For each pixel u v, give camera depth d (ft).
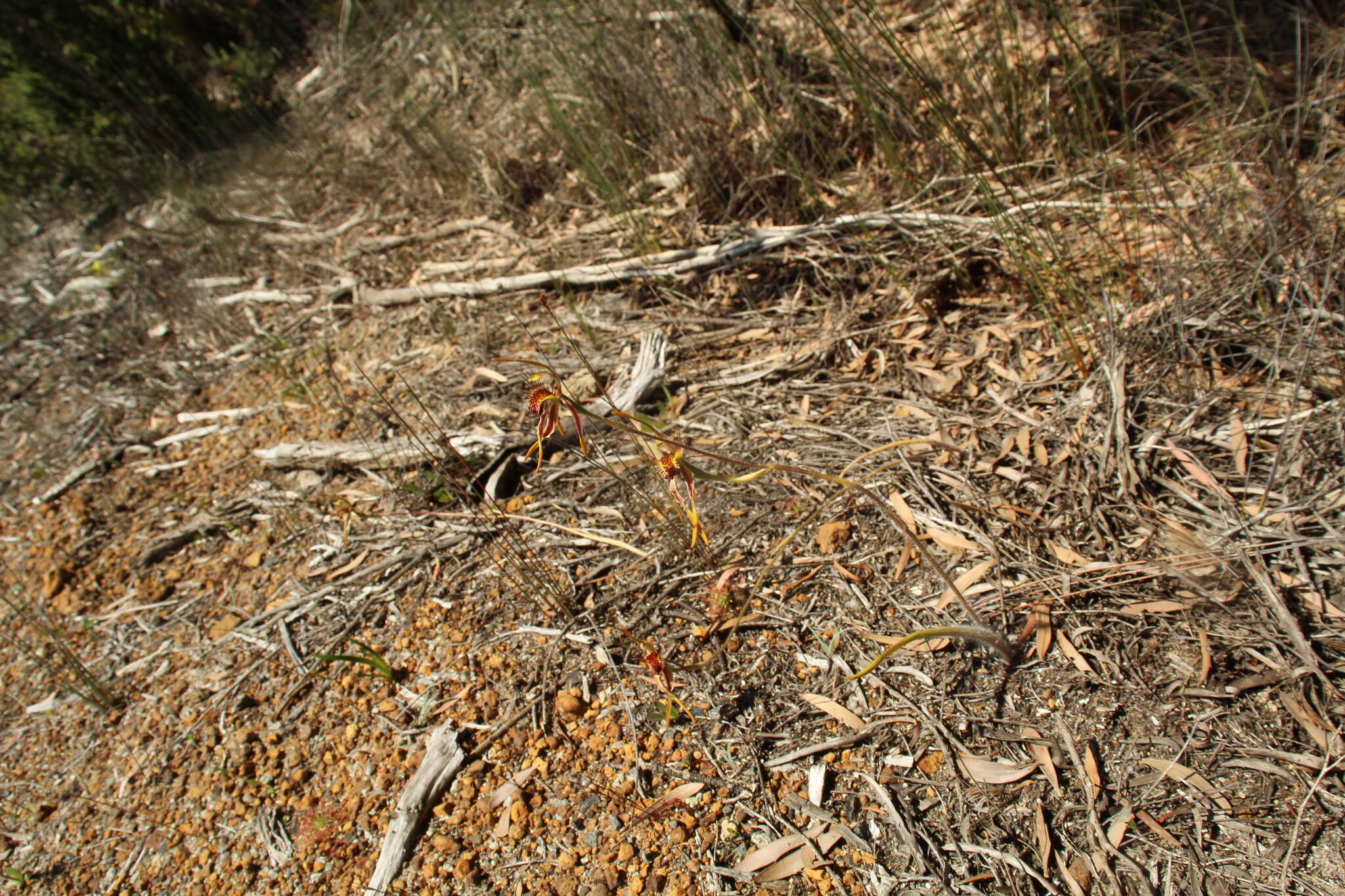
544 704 7.45
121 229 17.93
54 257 17.99
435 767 7.16
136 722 8.74
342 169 16.48
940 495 7.94
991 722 6.45
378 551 9.46
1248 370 8.09
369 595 9.00
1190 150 10.30
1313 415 7.39
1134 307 8.65
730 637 7.42
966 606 6.40
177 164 18.29
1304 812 5.57
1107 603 6.86
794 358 9.79
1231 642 6.41
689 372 10.16
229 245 15.75
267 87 19.61
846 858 6.03
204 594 9.88
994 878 5.73
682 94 13.19
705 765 6.73
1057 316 9.09
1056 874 5.67
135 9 18.94
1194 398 7.96
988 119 11.50
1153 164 10.02
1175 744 6.05
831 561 7.74
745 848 6.23
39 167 18.67
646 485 8.98
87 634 9.92
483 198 14.33
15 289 17.37
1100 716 6.30
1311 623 6.38
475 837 6.76
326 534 9.94
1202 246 8.81
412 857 6.79
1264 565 6.67
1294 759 5.79
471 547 9.06
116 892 7.42
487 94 16.51
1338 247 7.98
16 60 17.98
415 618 8.57
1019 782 6.12
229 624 9.36
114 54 18.61
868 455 7.50
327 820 7.27
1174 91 11.03
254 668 8.74
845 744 6.58
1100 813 5.86
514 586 8.34
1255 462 7.41
